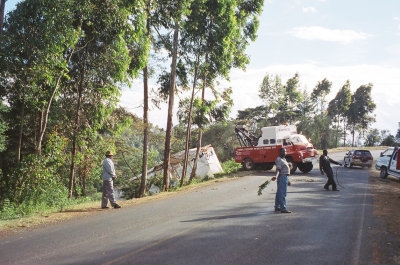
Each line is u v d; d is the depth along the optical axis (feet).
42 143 54.95
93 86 53.93
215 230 22.53
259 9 80.23
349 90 310.04
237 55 83.10
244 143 96.99
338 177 65.67
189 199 39.81
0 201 42.65
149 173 99.66
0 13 39.83
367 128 331.36
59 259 16.88
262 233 21.63
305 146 74.64
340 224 24.30
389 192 44.45
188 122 78.89
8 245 20.16
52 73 43.80
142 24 48.24
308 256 16.88
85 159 56.85
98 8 44.52
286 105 271.28
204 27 72.59
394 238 20.39
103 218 28.55
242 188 49.49
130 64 54.80
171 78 69.67
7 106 46.78
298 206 32.32
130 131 67.05
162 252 17.71
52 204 41.37
